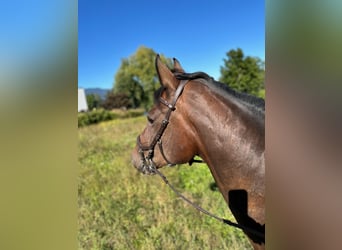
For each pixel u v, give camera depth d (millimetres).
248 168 1713
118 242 3541
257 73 26469
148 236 3641
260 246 1816
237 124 1752
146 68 36719
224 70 27328
